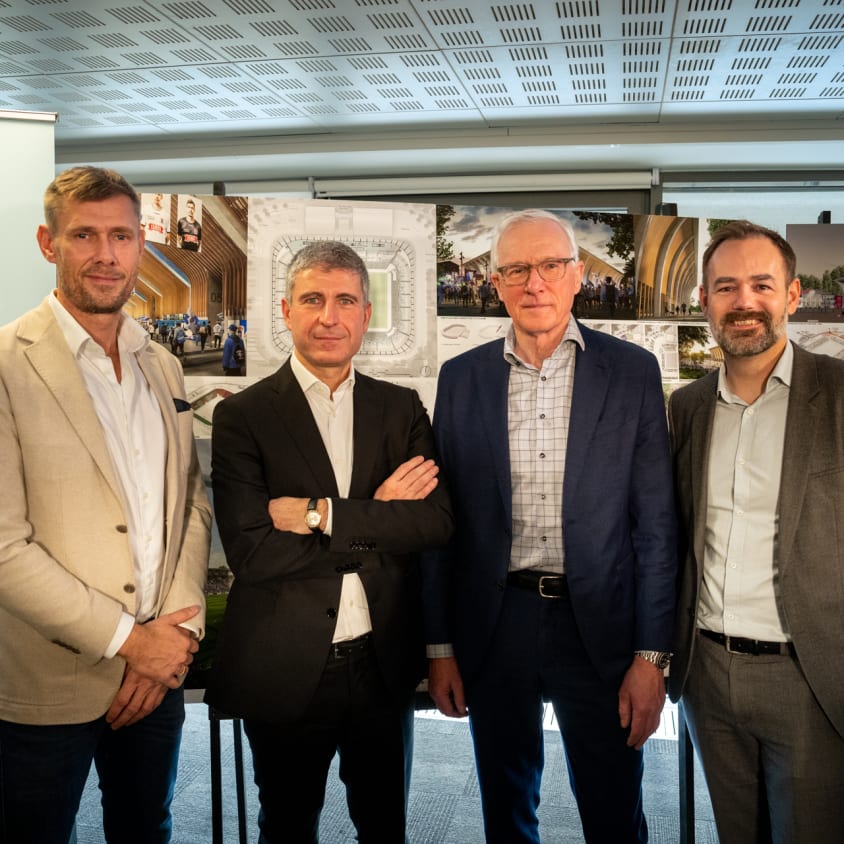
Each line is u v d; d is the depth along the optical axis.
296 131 4.78
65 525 1.62
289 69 3.91
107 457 1.66
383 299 2.46
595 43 3.58
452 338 2.50
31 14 3.37
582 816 2.00
